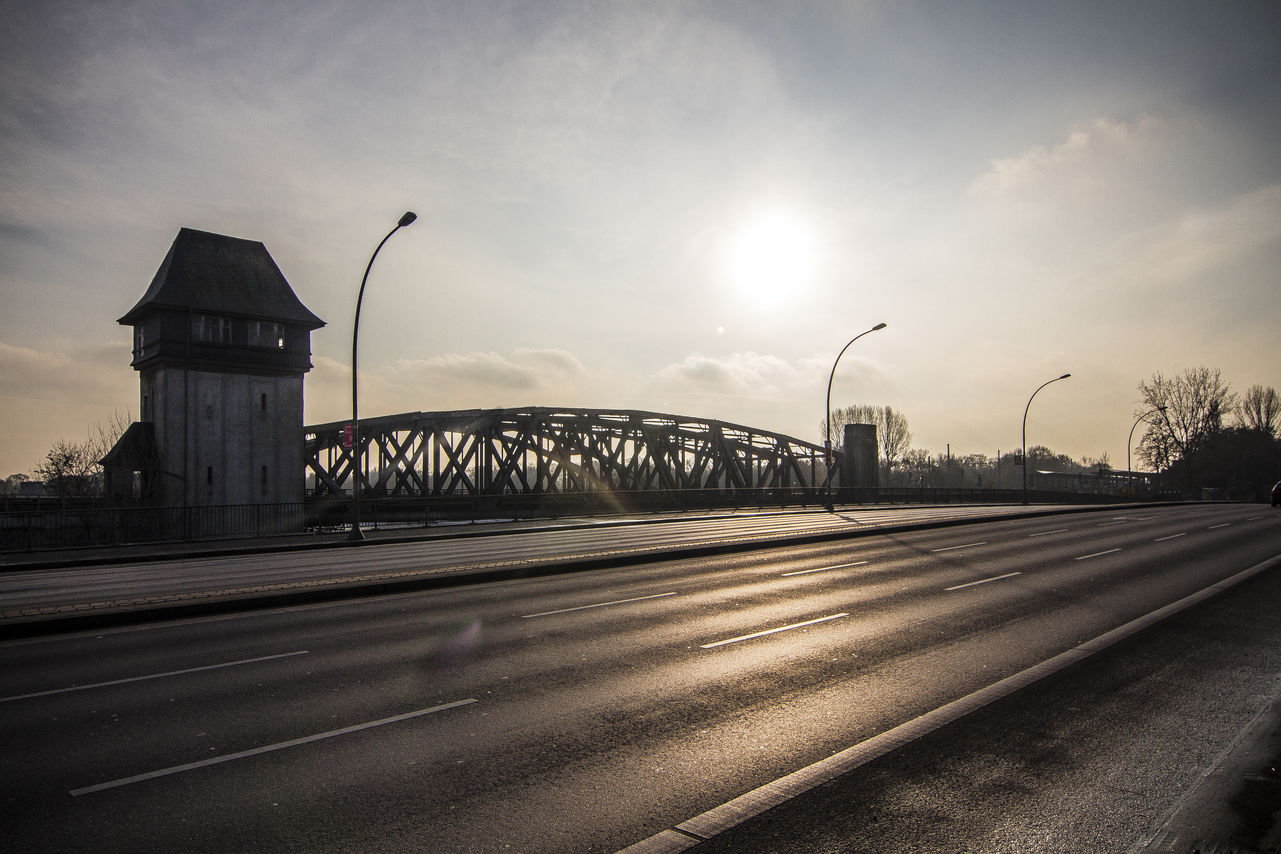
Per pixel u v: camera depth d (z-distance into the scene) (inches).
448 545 1048.8
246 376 2075.5
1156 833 183.6
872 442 2751.0
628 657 367.6
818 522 1402.6
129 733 263.0
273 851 180.1
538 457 2459.4
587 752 244.2
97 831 190.1
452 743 252.1
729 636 413.7
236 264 2146.9
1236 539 1002.1
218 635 425.4
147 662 364.8
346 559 866.8
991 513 1657.2
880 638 409.4
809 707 291.3
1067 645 394.0
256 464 2070.6
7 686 323.9
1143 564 732.0
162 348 1947.6
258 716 280.4
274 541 1147.3
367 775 225.5
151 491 1897.1
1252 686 318.7
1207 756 240.8
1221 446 3715.6
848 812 198.8
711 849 179.2
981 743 250.1
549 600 531.5
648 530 1262.3
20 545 1107.3
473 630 430.6
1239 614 472.1
